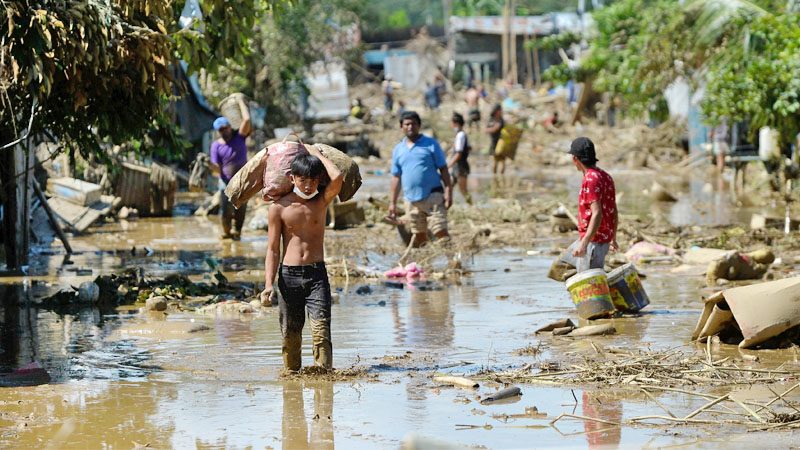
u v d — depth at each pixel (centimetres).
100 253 3372
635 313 2333
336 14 8775
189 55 2561
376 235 3691
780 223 3884
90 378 1775
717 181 6419
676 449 1345
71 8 2230
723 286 2688
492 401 1602
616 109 9700
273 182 1766
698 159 7475
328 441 1409
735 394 1631
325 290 1792
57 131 2661
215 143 3672
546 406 1573
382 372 1809
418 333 2144
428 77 14938
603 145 8619
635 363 1795
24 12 2200
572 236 3797
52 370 1833
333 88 10744
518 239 3709
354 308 2438
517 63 14488
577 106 10194
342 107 10775
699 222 4175
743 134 6456
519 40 14450
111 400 1628
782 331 1927
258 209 4122
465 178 4781
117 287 2614
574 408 1562
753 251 3175
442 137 10306
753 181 5356
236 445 1396
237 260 3216
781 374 1742
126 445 1396
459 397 1631
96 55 2252
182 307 2433
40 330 2184
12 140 2769
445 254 3256
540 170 7794
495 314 2352
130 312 2391
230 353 1962
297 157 1744
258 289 2619
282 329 1778
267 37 8119
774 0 5041
